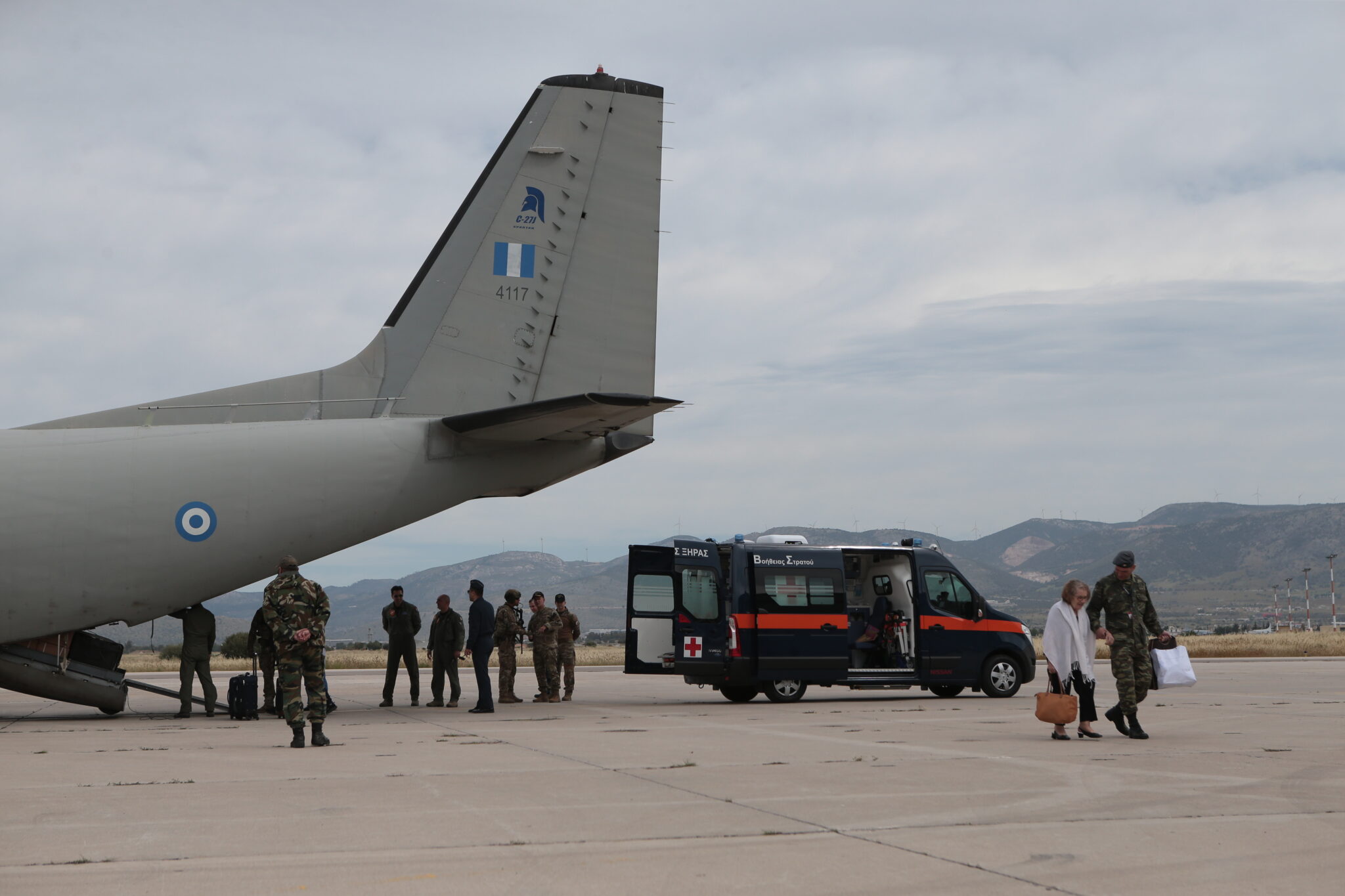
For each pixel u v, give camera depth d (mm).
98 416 13102
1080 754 8703
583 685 22391
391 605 15266
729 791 6805
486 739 10219
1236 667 28328
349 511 13234
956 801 6406
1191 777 7348
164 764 8266
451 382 14141
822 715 13227
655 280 14852
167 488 12625
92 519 12391
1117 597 9969
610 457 14711
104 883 4414
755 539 16797
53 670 12727
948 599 16344
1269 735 10211
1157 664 10023
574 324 14531
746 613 15367
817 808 6148
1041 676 23312
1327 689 18031
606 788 6922
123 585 12477
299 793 6746
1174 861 4812
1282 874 4570
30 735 10828
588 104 14836
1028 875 4547
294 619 9531
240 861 4820
